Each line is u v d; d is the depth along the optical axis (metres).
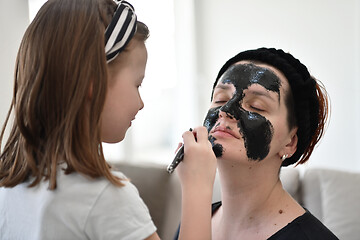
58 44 0.70
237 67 0.88
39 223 0.69
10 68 2.19
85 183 0.70
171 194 1.90
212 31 2.44
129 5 0.80
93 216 0.69
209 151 0.77
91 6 0.73
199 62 2.51
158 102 2.61
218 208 0.98
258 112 0.83
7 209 0.75
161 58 2.57
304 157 0.93
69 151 0.69
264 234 0.81
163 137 2.64
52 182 0.69
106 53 0.73
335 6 2.07
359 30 2.02
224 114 0.82
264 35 2.28
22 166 0.75
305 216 0.80
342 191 1.60
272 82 0.83
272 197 0.84
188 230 0.72
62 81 0.70
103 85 0.71
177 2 2.52
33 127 0.72
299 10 2.16
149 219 0.74
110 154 2.57
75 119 0.69
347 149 2.11
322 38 2.12
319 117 0.89
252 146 0.81
